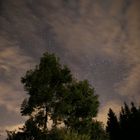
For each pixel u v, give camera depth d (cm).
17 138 3956
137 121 4066
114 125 4394
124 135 4112
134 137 3984
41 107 4166
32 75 4216
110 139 4309
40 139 3894
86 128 4275
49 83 4291
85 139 3138
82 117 4400
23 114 4150
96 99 4500
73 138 3084
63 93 4234
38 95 4097
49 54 4397
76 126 4269
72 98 4334
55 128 3775
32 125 4012
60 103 4147
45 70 4275
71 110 4219
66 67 4388
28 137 3991
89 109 4362
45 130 3991
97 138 4328
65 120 4266
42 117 4081
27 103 4134
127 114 4438
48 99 4122
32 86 4206
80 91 4388
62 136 3189
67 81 4366
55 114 4088
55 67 4338
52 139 3450
